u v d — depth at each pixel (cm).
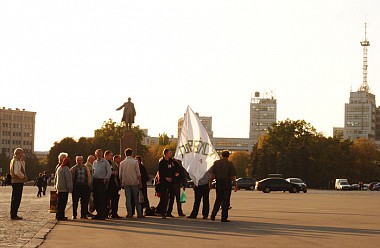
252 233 2420
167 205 3328
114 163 3206
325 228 2675
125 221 2967
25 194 7425
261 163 16688
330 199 6519
